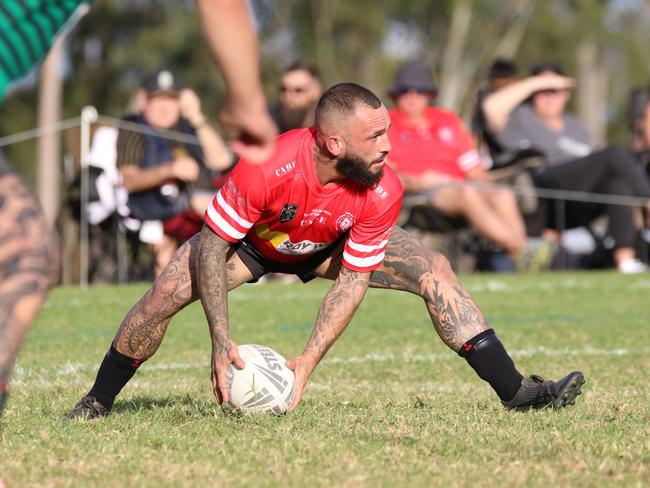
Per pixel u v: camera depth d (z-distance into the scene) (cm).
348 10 13300
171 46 12656
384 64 13725
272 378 1636
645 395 1972
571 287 4162
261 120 987
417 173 4591
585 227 5078
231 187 1549
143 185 4088
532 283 4322
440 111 4659
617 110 17875
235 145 1017
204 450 1409
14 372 2298
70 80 13275
